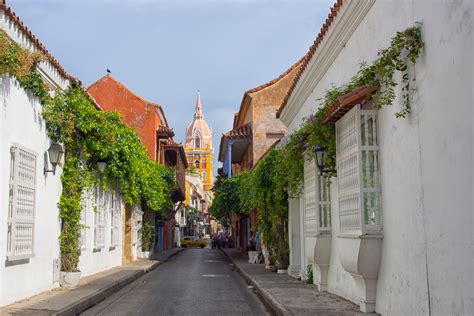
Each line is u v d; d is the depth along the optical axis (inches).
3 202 382.9
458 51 230.1
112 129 599.5
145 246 1235.2
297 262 699.4
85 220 665.0
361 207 335.0
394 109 309.3
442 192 247.0
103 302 479.5
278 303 415.5
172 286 633.6
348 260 355.6
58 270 527.8
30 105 443.8
